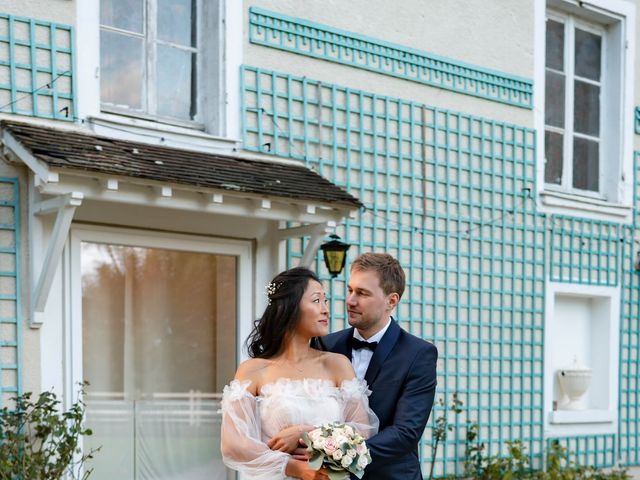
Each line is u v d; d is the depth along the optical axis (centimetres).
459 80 809
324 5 718
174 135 631
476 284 810
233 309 671
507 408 827
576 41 945
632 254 940
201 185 557
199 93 671
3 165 552
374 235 739
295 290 381
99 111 599
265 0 685
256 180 600
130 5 639
